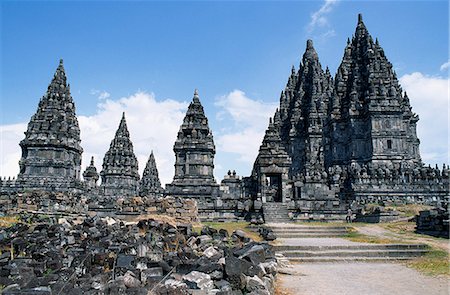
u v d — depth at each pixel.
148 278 10.43
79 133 64.12
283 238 24.66
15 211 29.47
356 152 62.31
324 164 72.75
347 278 14.34
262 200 41.06
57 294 8.81
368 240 22.89
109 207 31.42
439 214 25.48
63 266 12.27
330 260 18.31
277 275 14.50
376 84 62.47
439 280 13.87
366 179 51.44
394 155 58.31
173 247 16.86
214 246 16.80
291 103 94.69
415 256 19.17
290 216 36.66
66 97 64.06
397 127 59.66
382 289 12.50
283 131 90.94
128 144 92.94
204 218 36.03
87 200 36.47
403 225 30.67
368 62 65.88
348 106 65.44
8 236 17.70
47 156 58.22
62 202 31.98
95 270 11.51
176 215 31.11
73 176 60.88
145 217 29.69
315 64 88.12
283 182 41.62
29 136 58.47
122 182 88.25
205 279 10.28
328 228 27.48
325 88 85.06
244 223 33.09
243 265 11.01
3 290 9.14
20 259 12.92
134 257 12.83
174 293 9.21
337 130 68.44
